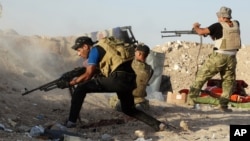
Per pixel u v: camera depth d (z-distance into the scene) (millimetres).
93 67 6863
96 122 7734
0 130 6363
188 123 8195
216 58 9859
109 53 6879
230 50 9781
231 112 10086
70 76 7023
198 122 8352
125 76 6945
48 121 7547
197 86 10336
